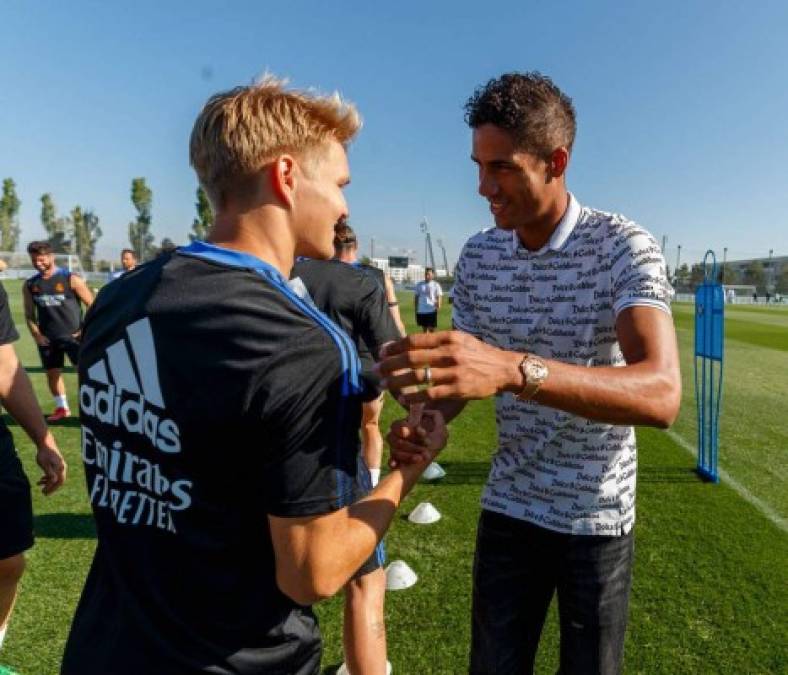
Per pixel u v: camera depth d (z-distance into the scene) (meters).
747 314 36.19
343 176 1.20
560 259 1.72
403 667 2.68
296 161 1.11
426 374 1.07
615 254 1.60
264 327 0.96
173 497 1.01
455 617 3.07
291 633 1.11
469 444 6.32
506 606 1.89
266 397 0.92
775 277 88.50
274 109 1.10
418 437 1.20
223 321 0.97
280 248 1.13
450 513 4.43
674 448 6.26
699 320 5.53
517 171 1.58
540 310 1.77
